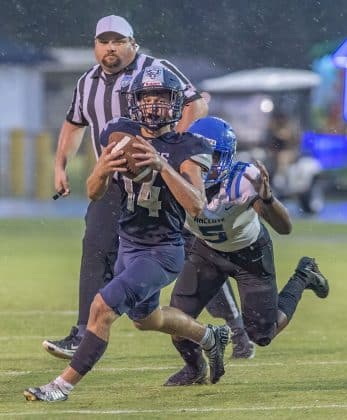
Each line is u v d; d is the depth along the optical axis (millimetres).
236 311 16734
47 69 73938
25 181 64125
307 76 59969
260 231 14883
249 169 14258
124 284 12922
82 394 13984
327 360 16750
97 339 13070
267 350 17766
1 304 23375
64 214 50438
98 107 17062
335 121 59312
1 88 71625
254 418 12500
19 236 39250
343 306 23531
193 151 12797
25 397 13391
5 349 17766
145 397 13828
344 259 32062
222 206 14227
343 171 59906
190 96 16938
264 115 56906
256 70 61688
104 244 16344
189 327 13984
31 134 64312
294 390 14250
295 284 16109
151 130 12914
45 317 21500
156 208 13000
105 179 12680
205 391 14250
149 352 17562
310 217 51688
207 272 15000
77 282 27000
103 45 16812
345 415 12680
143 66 17031
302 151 54875
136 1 55094
